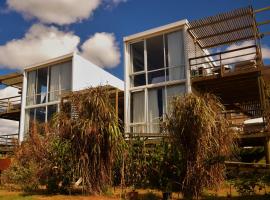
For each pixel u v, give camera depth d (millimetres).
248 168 8664
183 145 7598
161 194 8422
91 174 8500
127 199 7777
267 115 12133
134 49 15758
